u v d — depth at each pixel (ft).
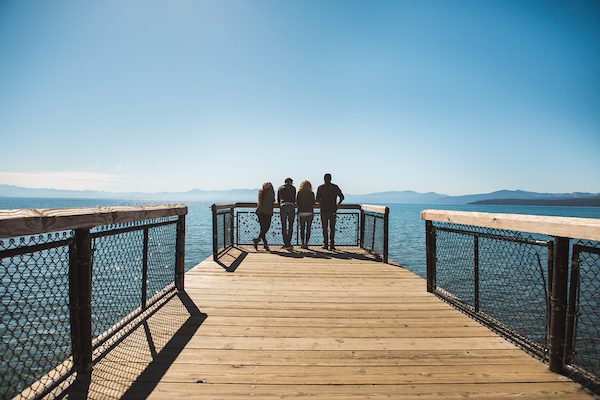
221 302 12.89
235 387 7.10
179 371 7.69
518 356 8.73
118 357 8.29
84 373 7.38
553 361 7.87
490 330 10.44
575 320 7.64
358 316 11.62
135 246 10.43
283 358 8.46
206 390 6.95
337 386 7.22
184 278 15.79
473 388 7.20
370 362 8.32
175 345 9.06
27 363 11.56
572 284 7.54
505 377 7.66
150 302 11.31
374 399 6.75
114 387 6.95
